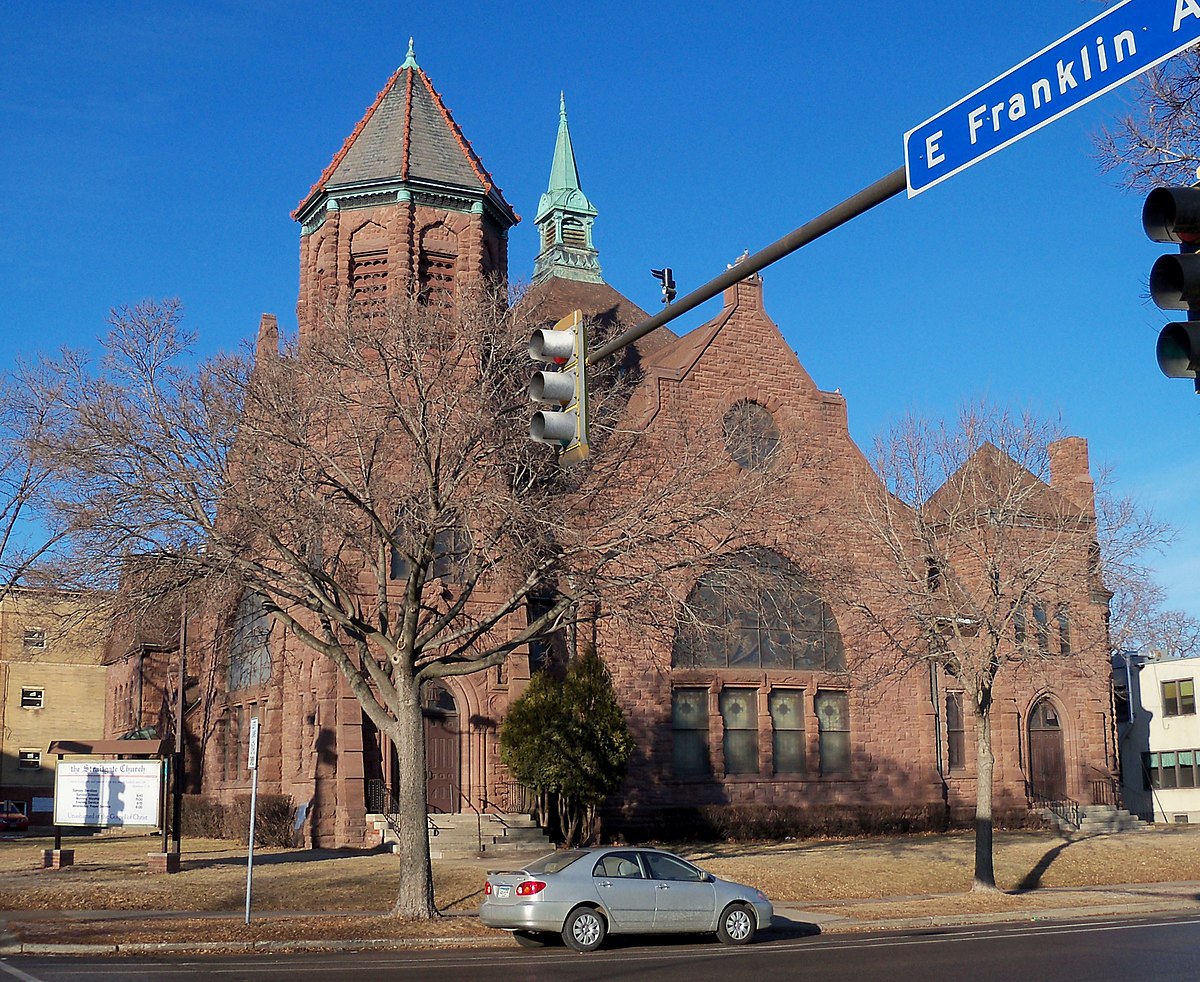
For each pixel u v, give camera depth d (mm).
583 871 20125
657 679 36469
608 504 25984
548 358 12180
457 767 34344
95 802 28750
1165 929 22984
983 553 30562
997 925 24594
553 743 32000
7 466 32062
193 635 46750
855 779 38938
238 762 42438
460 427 23266
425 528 22766
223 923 21531
